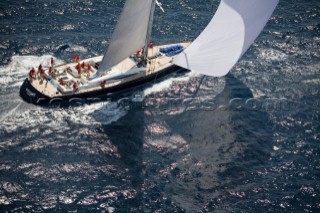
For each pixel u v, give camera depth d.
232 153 62.38
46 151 60.97
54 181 57.19
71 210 54.03
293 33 85.62
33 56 77.75
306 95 72.19
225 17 76.56
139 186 57.34
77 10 89.88
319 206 55.66
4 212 53.03
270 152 62.69
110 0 93.56
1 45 79.00
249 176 59.34
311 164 60.97
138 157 61.16
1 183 56.16
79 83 71.12
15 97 68.62
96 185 57.16
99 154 61.19
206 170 59.94
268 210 55.16
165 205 55.38
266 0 74.44
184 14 90.94
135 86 73.12
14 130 63.44
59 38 82.50
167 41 84.19
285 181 58.69
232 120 67.50
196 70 69.50
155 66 75.62
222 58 70.56
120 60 70.75
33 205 54.16
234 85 73.94
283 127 66.56
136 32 69.50
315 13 91.12
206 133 65.25
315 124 67.06
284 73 76.50
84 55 79.56
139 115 67.81
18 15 86.69
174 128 65.81
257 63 78.56
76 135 63.69
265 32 85.69
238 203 55.97
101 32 85.25
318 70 77.38
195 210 55.03
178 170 59.72
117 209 54.56
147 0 66.88
